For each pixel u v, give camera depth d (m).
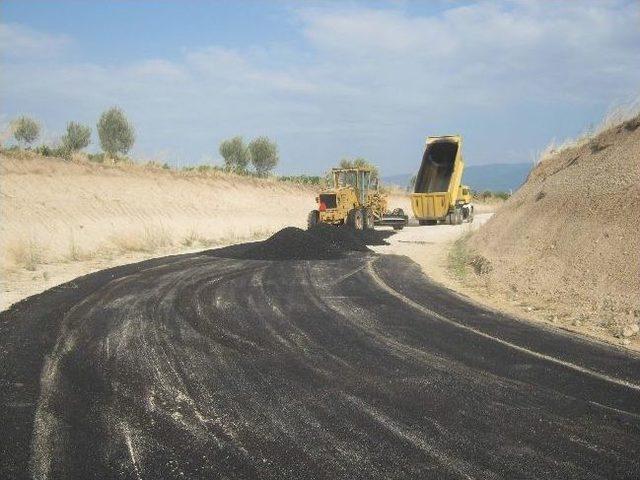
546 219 13.97
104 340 7.75
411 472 4.22
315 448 4.61
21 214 21.55
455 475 4.18
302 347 7.51
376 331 8.34
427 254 18.50
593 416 5.29
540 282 11.50
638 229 10.97
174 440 4.75
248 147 45.47
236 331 8.31
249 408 5.44
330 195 26.84
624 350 7.42
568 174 15.12
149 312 9.50
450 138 32.81
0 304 10.09
